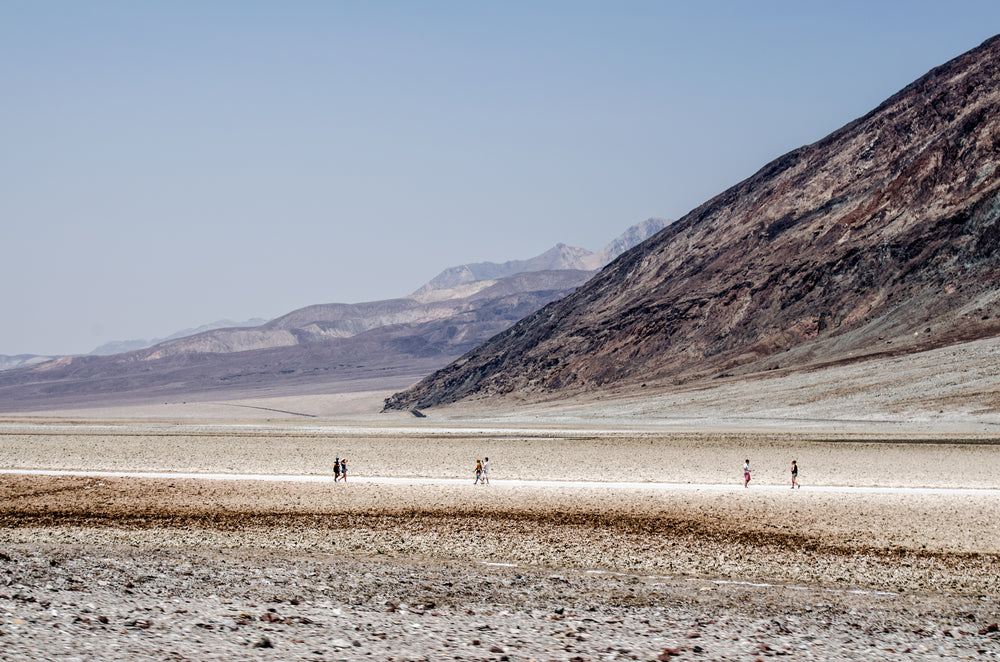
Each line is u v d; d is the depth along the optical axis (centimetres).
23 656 1481
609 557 3322
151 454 7256
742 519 4006
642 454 6862
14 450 7631
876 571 3152
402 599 2389
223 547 3403
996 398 9212
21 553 2934
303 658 1695
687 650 1991
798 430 9175
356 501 4438
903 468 5716
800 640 2156
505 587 2669
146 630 1812
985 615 2550
